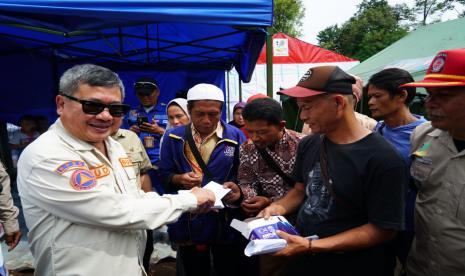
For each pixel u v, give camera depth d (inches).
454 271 57.4
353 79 55.4
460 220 55.7
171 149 92.7
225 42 222.4
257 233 56.6
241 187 84.7
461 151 56.2
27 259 133.6
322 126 54.6
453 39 243.8
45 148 48.9
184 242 91.6
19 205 183.5
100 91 50.4
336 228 56.1
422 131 68.4
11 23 123.2
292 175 74.7
